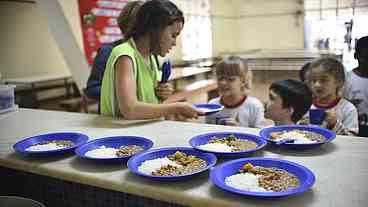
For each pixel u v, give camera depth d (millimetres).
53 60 4203
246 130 1229
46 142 1168
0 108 1712
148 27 1386
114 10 3650
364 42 1870
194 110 1371
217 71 1980
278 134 1121
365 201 683
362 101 1853
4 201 947
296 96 1701
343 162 899
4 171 1386
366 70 1869
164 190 784
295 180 774
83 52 3320
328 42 5465
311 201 693
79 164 983
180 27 1406
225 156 942
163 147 1055
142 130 1292
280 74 4938
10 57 3721
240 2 6586
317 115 1658
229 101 1933
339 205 671
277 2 6125
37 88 3855
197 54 5859
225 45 6676
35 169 987
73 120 1512
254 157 944
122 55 1364
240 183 762
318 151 994
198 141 1074
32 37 3939
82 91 3369
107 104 1501
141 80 1469
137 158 926
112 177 876
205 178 838
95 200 1172
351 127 1654
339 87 1748
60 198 1265
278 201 702
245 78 1919
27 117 1624
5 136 1301
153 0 1371
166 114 1358
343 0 5320
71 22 3184
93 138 1205
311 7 5707
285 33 6168
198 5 5730
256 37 6562
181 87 3672
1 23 3598
